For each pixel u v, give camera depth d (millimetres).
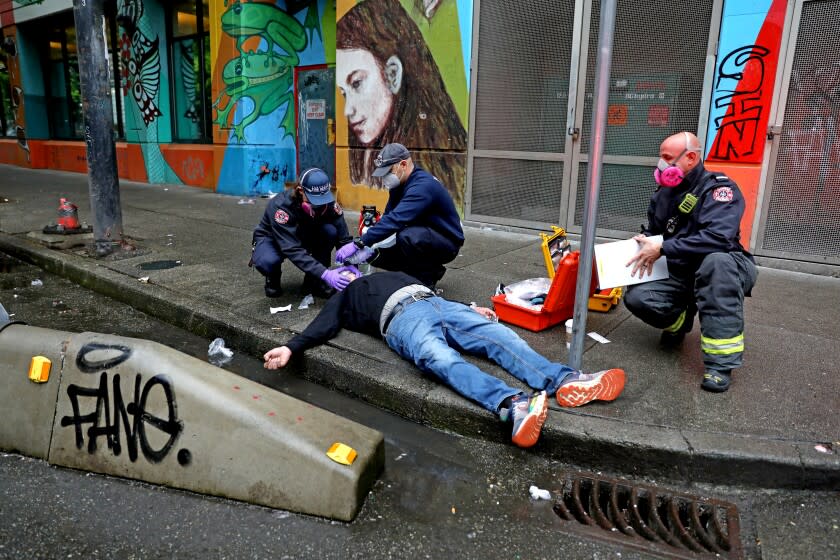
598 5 6258
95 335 2766
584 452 2701
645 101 6223
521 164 7086
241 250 6199
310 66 9984
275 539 2230
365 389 3283
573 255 3684
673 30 5934
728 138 5773
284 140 10500
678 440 2623
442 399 3006
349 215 8227
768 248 5750
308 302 4402
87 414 2643
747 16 5473
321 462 2355
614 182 6555
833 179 5336
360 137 8250
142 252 6027
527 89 6875
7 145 17266
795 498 2508
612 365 3422
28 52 15531
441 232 4383
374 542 2225
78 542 2199
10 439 2773
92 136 5648
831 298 4777
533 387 3061
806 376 3283
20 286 5402
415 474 2652
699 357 3545
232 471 2436
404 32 7539
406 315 3277
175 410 2512
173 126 12555
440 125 7500
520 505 2461
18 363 2795
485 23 6973
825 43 5168
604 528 2338
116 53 13164
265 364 3336
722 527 2332
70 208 6738
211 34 10117
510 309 4012
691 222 3305
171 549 2168
